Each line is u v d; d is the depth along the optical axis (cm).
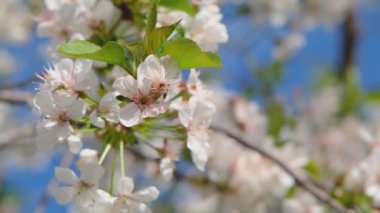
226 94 79
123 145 39
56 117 37
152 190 38
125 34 43
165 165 41
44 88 37
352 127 85
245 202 60
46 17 44
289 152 61
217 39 43
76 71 37
